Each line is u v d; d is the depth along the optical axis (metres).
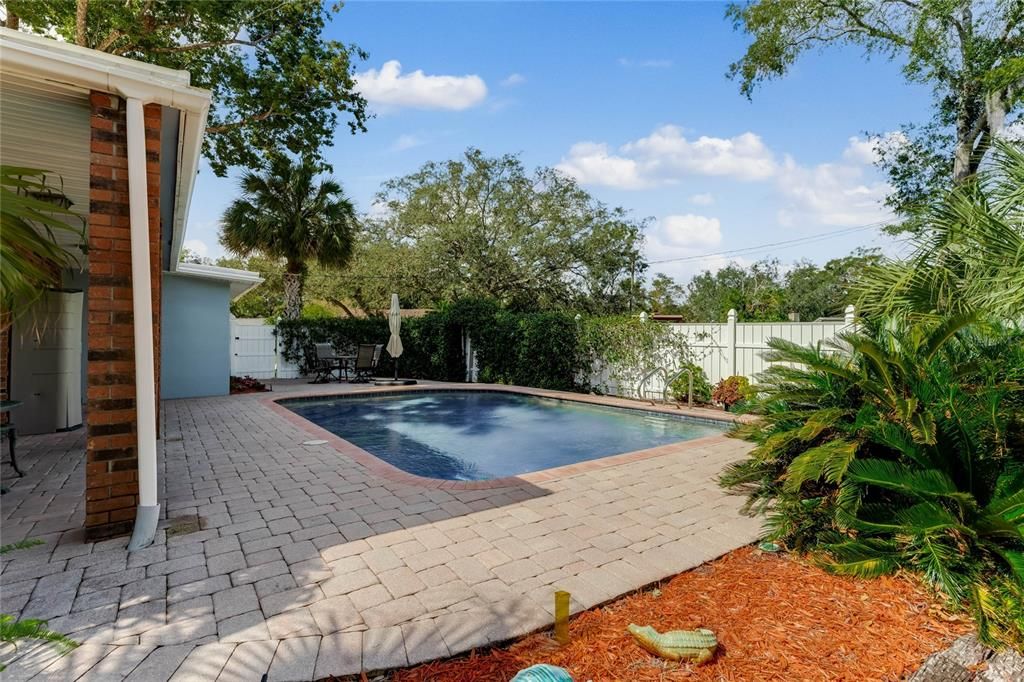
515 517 3.92
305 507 4.09
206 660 2.13
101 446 3.36
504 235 21.67
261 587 2.77
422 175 21.98
